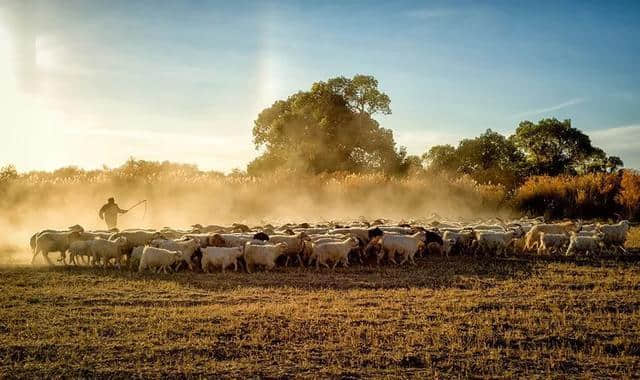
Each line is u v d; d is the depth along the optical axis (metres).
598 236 22.00
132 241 19.98
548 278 16.92
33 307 12.89
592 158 73.31
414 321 12.07
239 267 18.89
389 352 10.33
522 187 43.59
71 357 9.88
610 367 9.90
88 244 18.44
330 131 65.06
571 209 40.44
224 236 19.95
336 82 66.25
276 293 14.66
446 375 9.41
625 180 39.62
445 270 18.50
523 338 11.20
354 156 66.50
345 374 9.38
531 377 9.41
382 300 13.90
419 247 21.64
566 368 9.84
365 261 20.55
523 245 24.84
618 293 14.95
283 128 66.75
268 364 9.75
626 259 21.05
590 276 17.41
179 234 21.89
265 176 41.84
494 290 15.20
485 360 10.09
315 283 16.09
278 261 20.12
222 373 9.34
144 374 9.24
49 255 21.72
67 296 13.95
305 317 12.26
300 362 9.85
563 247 23.17
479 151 73.75
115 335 11.04
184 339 10.80
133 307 13.05
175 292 14.60
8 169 35.50
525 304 13.70
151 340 10.73
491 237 21.70
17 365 9.46
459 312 12.91
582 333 11.51
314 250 18.89
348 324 11.82
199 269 18.39
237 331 11.34
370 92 66.50
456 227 26.06
